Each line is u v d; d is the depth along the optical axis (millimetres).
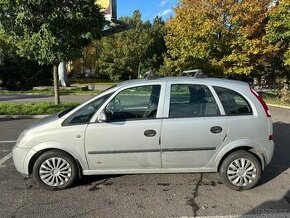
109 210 5117
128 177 6449
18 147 5867
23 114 13617
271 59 22578
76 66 57000
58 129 5797
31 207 5242
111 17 28688
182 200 5449
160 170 5863
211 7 21625
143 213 5012
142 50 49000
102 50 54531
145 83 5938
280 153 8102
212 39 21750
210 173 6613
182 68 23406
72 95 24281
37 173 5848
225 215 4930
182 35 22438
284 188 5934
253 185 5848
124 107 5867
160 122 5742
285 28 19297
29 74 36812
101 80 53844
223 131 5758
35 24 13586
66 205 5301
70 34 13836
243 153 5801
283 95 20141
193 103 5855
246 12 21406
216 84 5941
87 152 5785
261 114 5875
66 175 5887
